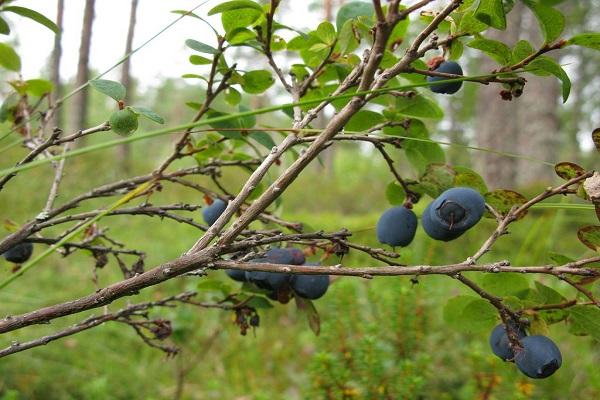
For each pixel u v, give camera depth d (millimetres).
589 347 390
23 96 232
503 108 1559
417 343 325
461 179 202
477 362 306
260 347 527
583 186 173
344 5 218
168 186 1287
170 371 484
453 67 199
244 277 217
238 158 256
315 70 229
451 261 614
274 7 202
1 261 431
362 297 390
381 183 2172
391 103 227
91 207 926
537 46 1444
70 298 576
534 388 306
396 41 219
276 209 243
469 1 188
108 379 446
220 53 207
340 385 292
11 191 906
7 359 425
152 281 167
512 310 190
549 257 192
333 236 183
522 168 1517
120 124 181
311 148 172
